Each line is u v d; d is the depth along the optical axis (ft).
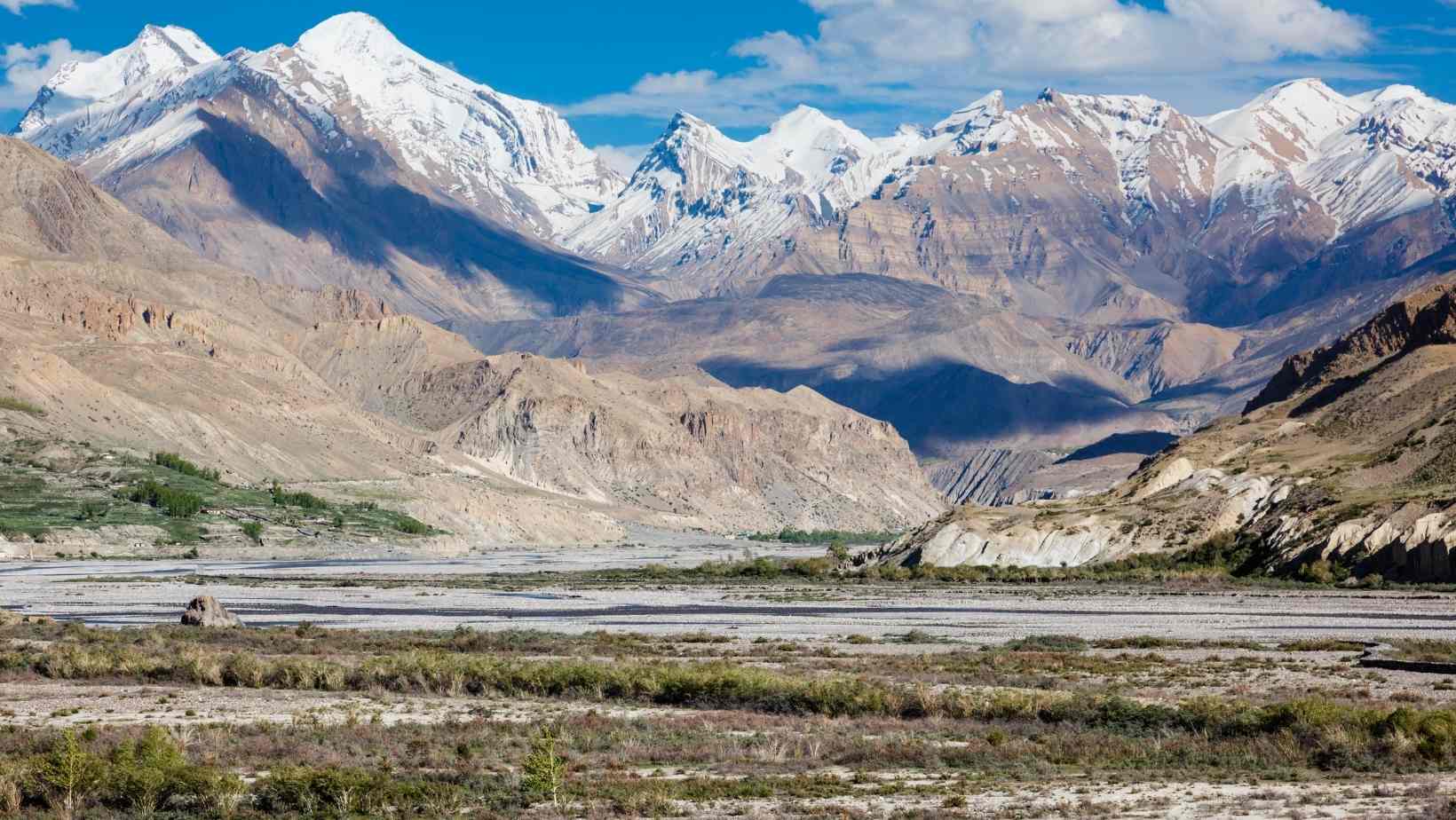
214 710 331.57
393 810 230.48
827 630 561.02
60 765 237.86
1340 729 279.28
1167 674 398.21
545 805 231.91
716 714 328.49
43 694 359.05
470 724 307.78
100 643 469.98
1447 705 328.90
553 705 346.54
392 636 529.86
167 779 238.27
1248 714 298.97
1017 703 323.37
